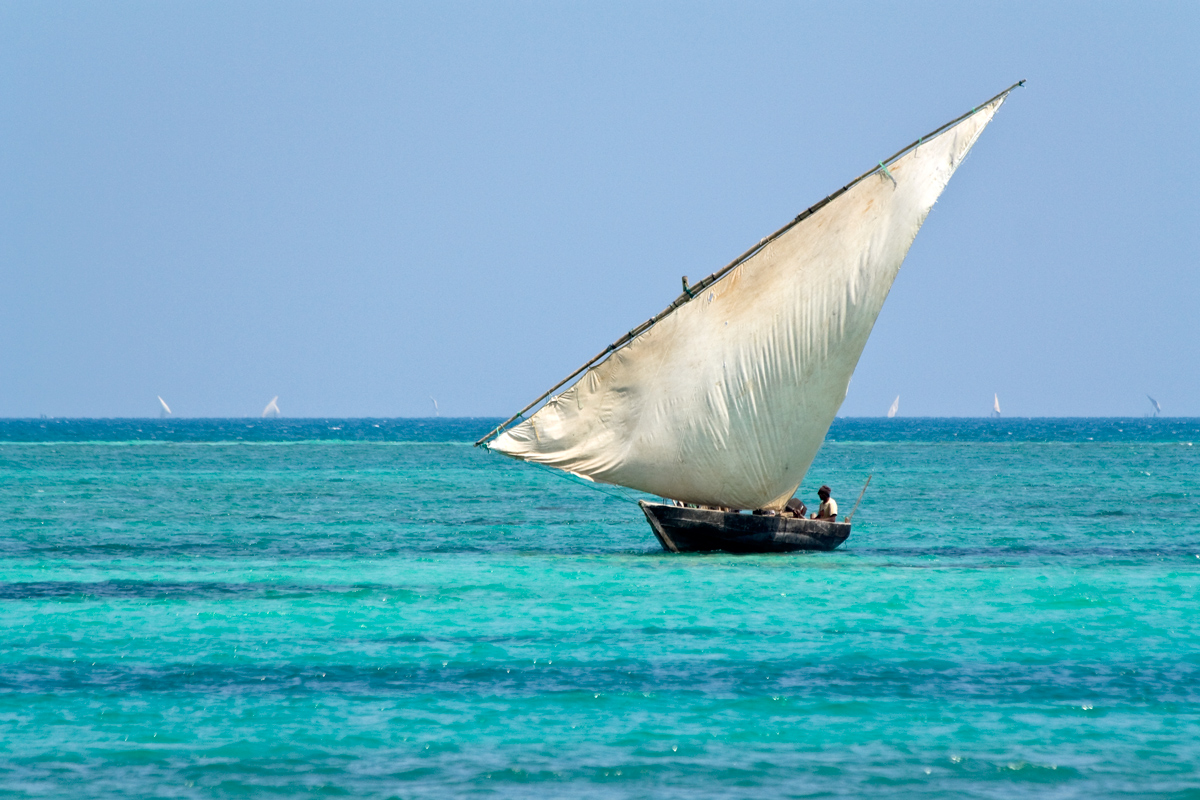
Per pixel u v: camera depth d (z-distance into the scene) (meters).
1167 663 71.25
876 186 109.25
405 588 100.06
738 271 110.31
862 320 110.56
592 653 73.81
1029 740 56.28
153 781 50.72
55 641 77.88
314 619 85.56
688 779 51.09
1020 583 101.94
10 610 89.56
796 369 111.38
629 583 102.12
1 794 49.06
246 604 92.19
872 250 109.56
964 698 63.34
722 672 68.88
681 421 111.69
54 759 53.41
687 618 85.44
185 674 68.56
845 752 54.56
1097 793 49.53
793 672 68.88
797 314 110.44
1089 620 84.62
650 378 111.88
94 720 59.22
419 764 52.94
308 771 51.97
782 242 110.06
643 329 111.00
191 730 57.69
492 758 53.69
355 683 66.50
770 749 55.03
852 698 63.28
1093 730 57.81
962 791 49.75
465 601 93.12
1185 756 54.00
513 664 70.94
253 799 48.78
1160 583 102.19
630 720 59.38
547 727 58.22
